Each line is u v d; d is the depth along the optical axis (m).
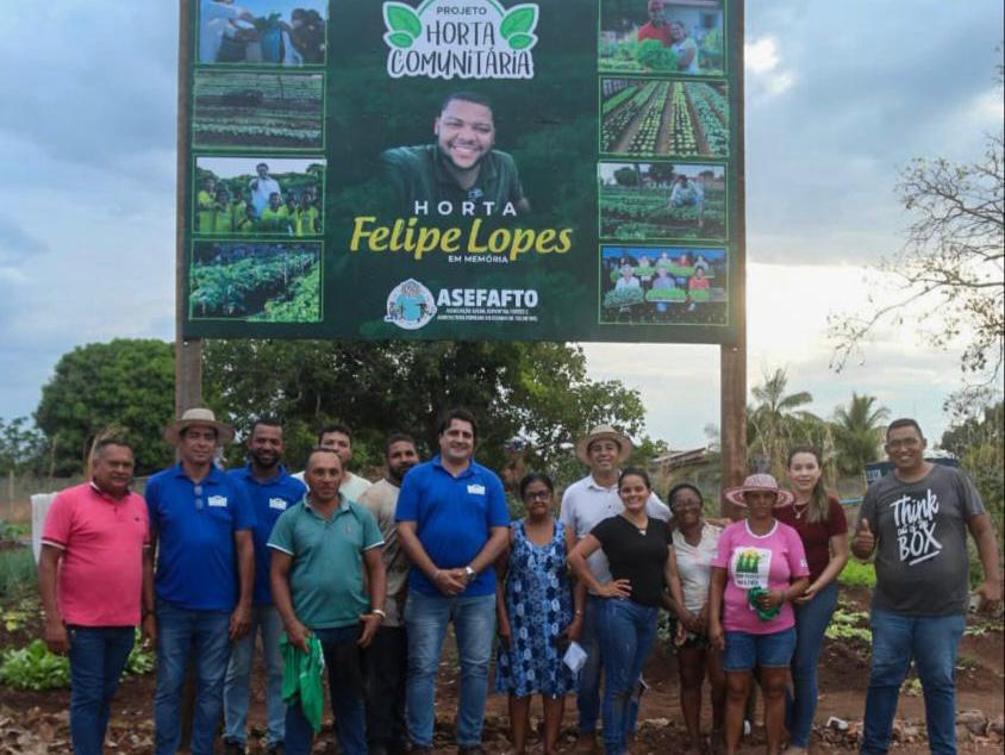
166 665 7.24
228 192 8.78
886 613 7.81
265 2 8.88
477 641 7.59
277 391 18.80
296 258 8.79
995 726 9.85
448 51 8.94
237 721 7.82
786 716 8.28
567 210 8.94
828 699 10.25
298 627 7.12
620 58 9.03
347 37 8.90
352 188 8.84
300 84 8.87
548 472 19.12
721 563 7.89
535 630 7.93
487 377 19.73
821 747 8.59
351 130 8.87
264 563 7.77
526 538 8.04
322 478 7.18
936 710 7.64
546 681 7.88
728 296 9.01
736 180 9.05
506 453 18.59
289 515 7.28
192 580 7.25
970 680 12.03
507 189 8.93
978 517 7.73
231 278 8.75
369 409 19.39
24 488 30.42
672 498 8.24
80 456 47.81
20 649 10.73
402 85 8.91
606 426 8.32
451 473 7.68
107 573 6.99
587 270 8.94
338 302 8.80
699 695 8.29
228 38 8.84
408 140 8.90
